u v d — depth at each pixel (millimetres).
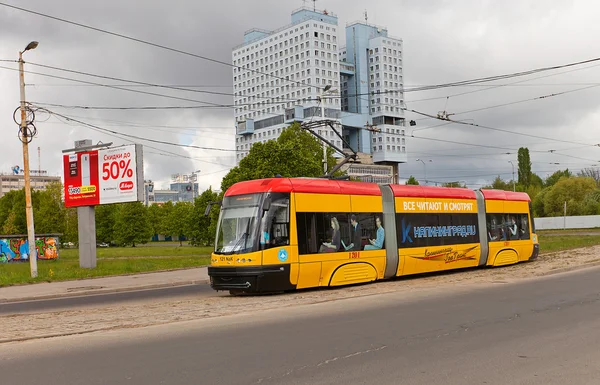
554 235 65062
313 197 19500
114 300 19906
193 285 25625
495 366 8156
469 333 10680
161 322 12617
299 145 50500
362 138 164125
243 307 15070
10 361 9016
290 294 18250
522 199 29891
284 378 7633
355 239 20719
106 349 9742
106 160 34969
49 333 11562
